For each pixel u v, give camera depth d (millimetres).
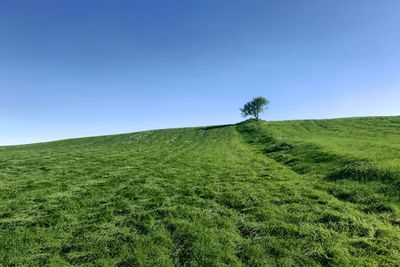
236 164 28547
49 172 27219
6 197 18109
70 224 13398
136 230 12477
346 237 11234
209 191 17906
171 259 10234
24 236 12102
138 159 34656
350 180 18141
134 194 17812
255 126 79438
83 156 39812
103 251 10766
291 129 68500
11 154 47719
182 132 84062
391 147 27625
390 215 12992
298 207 14367
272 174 22734
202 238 11453
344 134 53312
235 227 12562
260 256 10242
